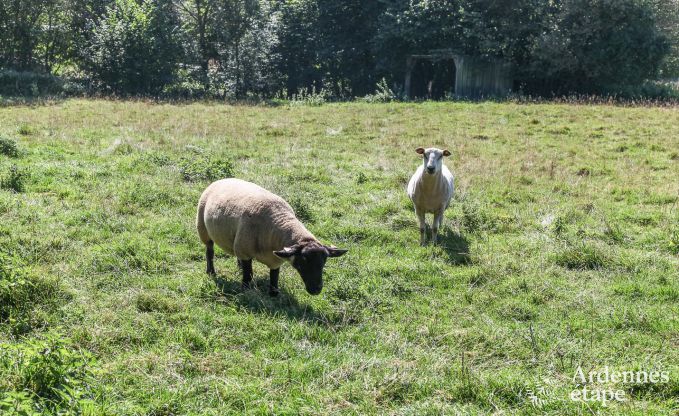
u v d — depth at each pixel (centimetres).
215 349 645
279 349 651
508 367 637
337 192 1279
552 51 3406
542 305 795
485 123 2223
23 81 3412
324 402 557
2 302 680
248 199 773
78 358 560
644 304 794
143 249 900
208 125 2086
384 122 2245
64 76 3734
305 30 4112
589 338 702
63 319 680
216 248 929
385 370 609
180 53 3791
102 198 1123
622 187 1381
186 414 531
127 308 717
